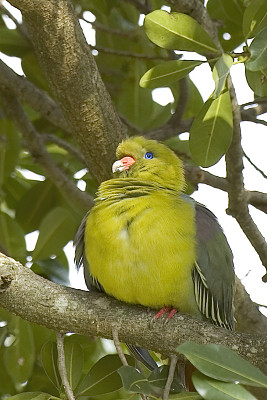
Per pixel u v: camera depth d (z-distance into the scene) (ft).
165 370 28.66
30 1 32.27
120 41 46.88
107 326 29.25
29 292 29.07
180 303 30.89
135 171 34.47
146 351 33.76
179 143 44.91
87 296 29.53
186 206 31.83
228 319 33.83
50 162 42.68
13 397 28.55
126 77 46.78
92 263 31.07
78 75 33.91
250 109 41.39
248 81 32.07
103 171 36.32
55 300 29.09
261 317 37.88
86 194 42.88
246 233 37.35
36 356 38.78
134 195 32.27
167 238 30.27
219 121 32.45
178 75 31.35
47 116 43.39
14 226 40.16
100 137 35.17
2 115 44.01
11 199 45.75
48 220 37.50
